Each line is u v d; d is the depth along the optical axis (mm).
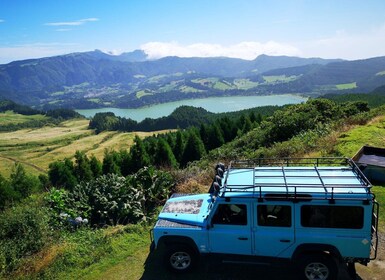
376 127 21375
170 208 8945
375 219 7516
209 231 7855
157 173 15000
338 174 8023
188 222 8172
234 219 7727
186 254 8156
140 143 39500
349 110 33094
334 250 7152
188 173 16344
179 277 8320
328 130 22875
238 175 8500
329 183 7488
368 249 6977
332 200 6980
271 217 7469
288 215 7336
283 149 19250
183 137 51594
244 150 27031
